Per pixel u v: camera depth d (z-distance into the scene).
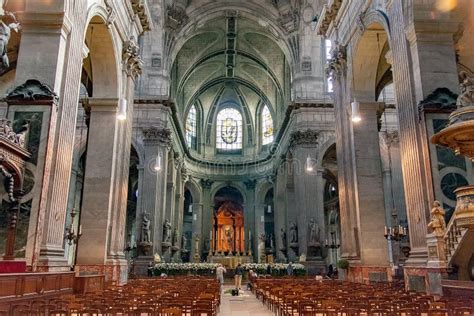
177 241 33.72
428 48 10.36
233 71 39.47
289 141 28.77
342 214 15.99
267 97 39.97
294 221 27.59
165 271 24.02
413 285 9.70
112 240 13.96
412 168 10.16
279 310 8.89
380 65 16.11
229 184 41.66
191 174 40.22
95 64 14.62
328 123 26.62
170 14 28.86
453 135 7.82
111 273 12.99
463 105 8.16
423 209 9.61
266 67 36.28
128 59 15.92
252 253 39.09
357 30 14.95
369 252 14.13
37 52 9.82
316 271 23.88
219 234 42.75
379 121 15.90
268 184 40.12
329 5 17.00
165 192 27.02
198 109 42.91
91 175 13.94
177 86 34.78
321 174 25.72
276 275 24.55
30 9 9.98
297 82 27.70
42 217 8.93
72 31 10.49
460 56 13.86
